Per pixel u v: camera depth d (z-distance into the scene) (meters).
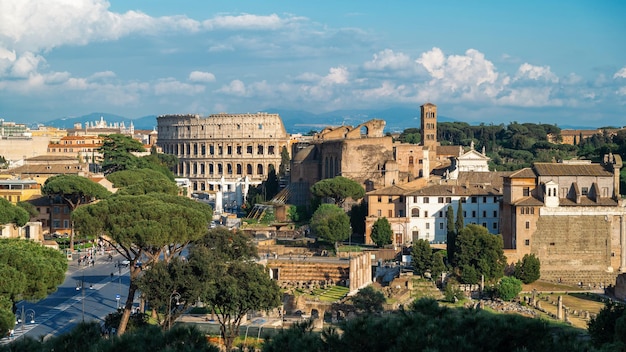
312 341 84.38
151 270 142.50
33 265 136.75
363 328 82.94
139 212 160.50
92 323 96.19
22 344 90.06
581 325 188.25
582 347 80.88
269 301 145.88
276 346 85.81
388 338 82.12
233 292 140.50
